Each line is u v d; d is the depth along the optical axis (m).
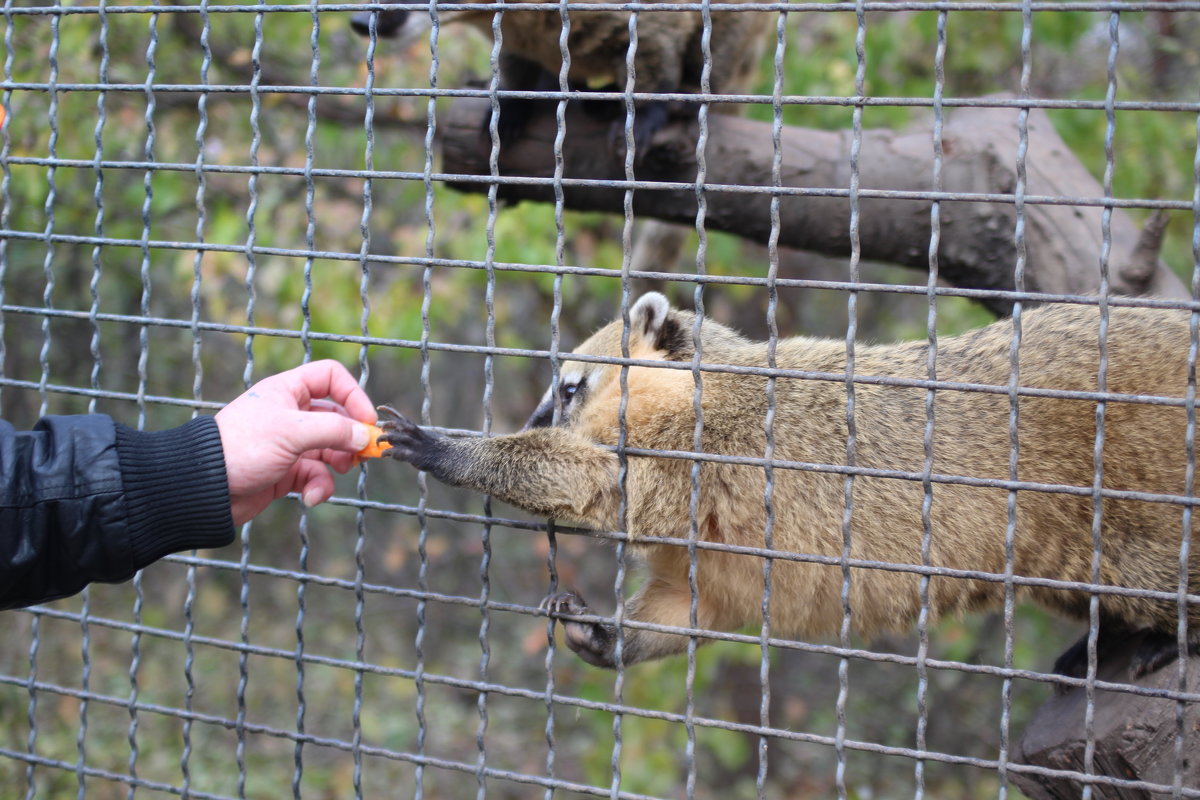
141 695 8.73
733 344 3.71
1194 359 2.05
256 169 2.76
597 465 3.00
